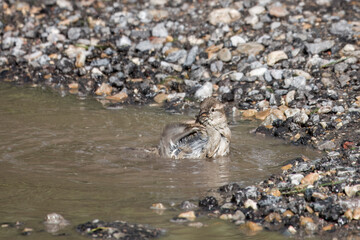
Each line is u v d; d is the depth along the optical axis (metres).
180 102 18.92
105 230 10.40
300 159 13.83
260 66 20.09
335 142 14.96
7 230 10.50
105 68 20.98
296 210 11.09
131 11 25.25
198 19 24.00
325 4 24.03
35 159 14.21
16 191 12.25
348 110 16.80
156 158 14.49
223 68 20.44
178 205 11.55
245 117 17.62
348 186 11.68
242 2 24.67
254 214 11.12
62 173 13.33
